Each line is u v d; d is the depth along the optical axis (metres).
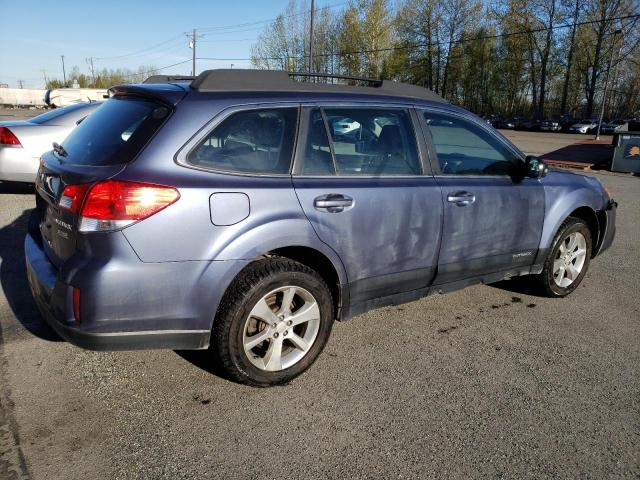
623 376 3.43
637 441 2.77
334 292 3.31
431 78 69.81
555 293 4.70
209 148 2.80
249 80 3.07
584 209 4.81
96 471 2.37
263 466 2.46
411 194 3.45
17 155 7.09
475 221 3.83
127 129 2.84
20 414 2.75
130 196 2.54
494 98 70.31
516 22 64.12
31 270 2.95
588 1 59.81
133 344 2.67
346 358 3.50
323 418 2.83
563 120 57.41
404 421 2.84
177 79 4.02
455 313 4.35
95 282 2.51
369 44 58.84
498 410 2.98
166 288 2.64
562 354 3.70
